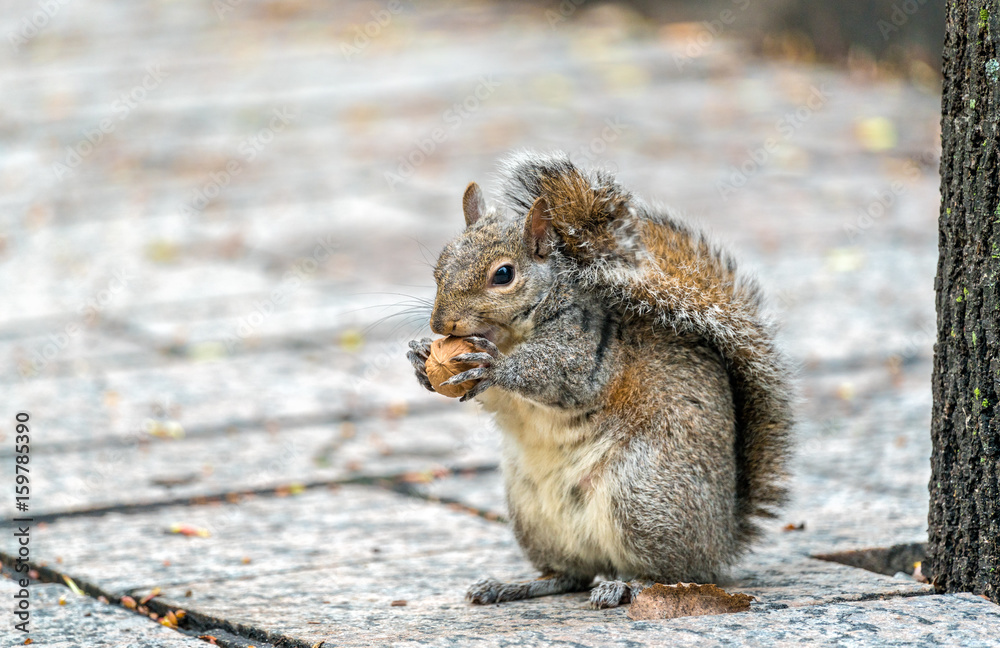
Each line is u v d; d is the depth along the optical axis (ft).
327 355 45.09
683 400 22.76
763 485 24.40
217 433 36.83
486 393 23.43
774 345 24.21
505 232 24.06
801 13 90.99
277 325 48.16
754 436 24.35
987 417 20.93
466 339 22.98
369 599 23.48
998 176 20.40
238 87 91.81
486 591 23.34
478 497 31.37
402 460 34.68
